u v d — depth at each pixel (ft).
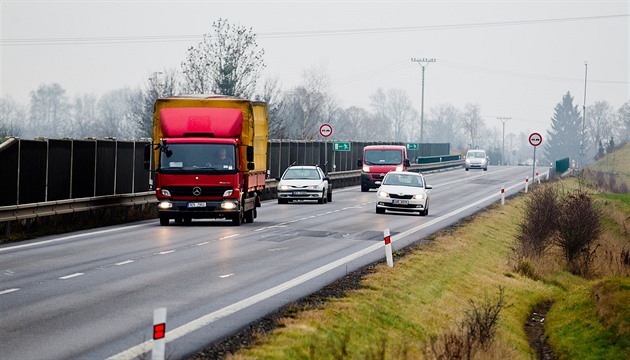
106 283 115.65
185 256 147.54
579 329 135.13
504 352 107.86
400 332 104.32
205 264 137.69
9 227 173.47
